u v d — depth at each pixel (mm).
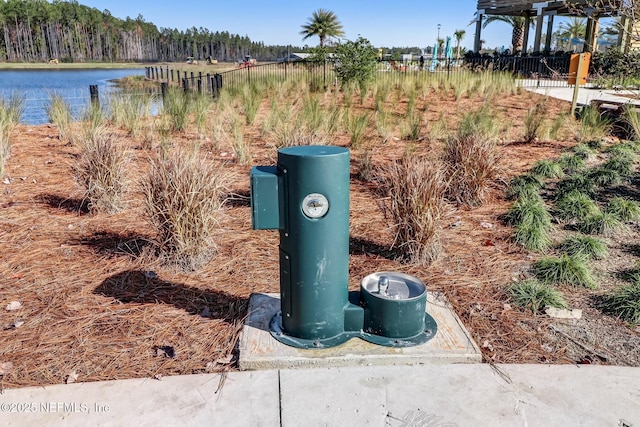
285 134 7242
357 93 14312
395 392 2438
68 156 7059
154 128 8883
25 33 102250
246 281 3572
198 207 3705
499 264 3898
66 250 4004
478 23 25688
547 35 24109
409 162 4059
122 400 2354
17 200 5156
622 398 2391
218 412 2289
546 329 3018
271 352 2674
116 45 120438
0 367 2561
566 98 13047
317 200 2543
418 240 3852
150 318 3070
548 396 2406
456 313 3178
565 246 4172
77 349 2744
